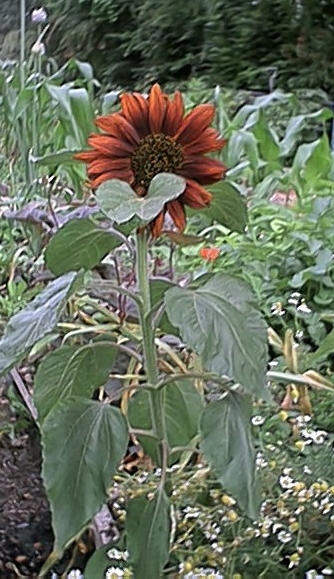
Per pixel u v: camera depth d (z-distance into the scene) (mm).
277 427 1569
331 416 1692
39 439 1789
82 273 1098
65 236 1192
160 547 1150
